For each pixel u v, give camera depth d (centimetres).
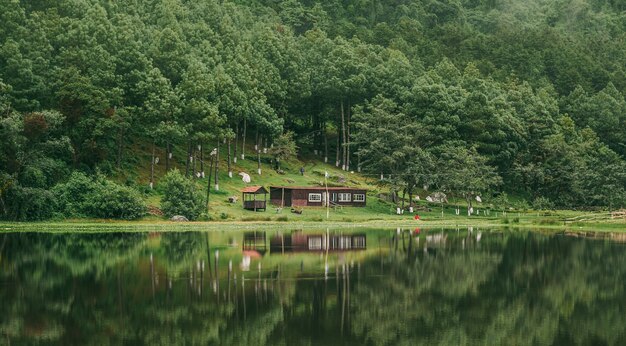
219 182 12175
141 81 11462
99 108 10481
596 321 3534
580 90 18525
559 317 3622
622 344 3059
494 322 3484
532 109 16000
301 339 3102
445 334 3219
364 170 13788
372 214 11956
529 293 4297
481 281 4706
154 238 7381
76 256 5712
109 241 7000
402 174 12175
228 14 18050
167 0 16438
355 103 15275
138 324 3344
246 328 3291
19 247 6384
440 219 11606
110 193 9562
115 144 11944
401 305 3875
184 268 5072
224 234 8044
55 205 9350
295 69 14950
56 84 10756
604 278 4897
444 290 4344
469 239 7775
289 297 4028
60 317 3472
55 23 12312
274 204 11819
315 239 7506
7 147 9106
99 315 3522
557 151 14388
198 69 12181
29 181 9256
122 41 12244
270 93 14162
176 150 13138
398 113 13912
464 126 14312
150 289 4222
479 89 15862
